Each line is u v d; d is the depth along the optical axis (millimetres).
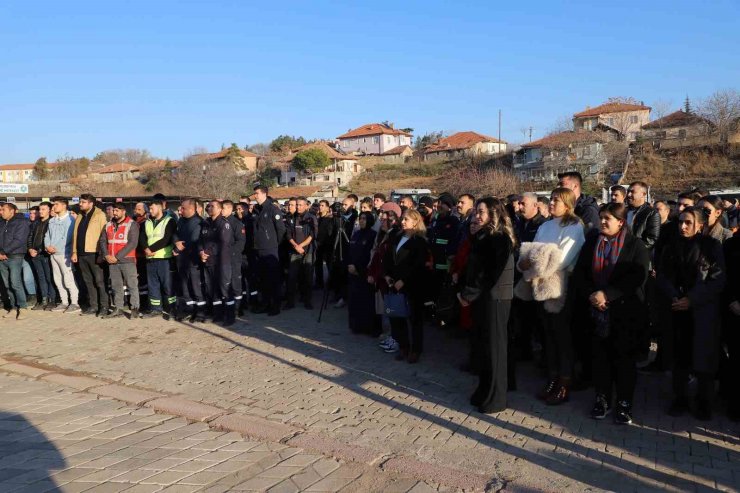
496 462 4254
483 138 80312
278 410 5359
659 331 5973
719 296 4828
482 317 5270
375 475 4090
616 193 6703
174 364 6879
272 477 4051
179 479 4000
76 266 9938
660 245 6023
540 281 5277
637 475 4027
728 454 4352
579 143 52000
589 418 5102
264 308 9859
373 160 82750
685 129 53625
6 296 10078
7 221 9852
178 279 9305
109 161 90875
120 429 4910
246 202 11891
